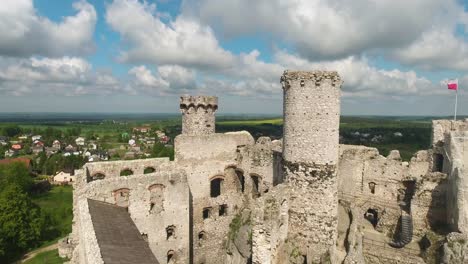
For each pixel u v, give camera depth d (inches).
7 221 2102.6
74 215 1243.2
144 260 733.3
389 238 1250.0
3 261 2062.0
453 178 1122.0
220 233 1546.5
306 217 1130.7
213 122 1651.1
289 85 1122.0
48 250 2170.3
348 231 1155.3
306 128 1106.7
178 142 1421.0
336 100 1099.9
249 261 1334.9
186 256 1310.3
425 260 1064.2
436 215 1203.2
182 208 1286.9
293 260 1122.7
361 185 1390.3
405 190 1321.4
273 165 1392.7
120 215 1034.1
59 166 5216.5
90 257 745.6
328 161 1106.1
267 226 1003.3
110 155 6284.5
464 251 971.3
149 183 1211.9
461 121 1307.8
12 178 3580.2
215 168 1518.2
